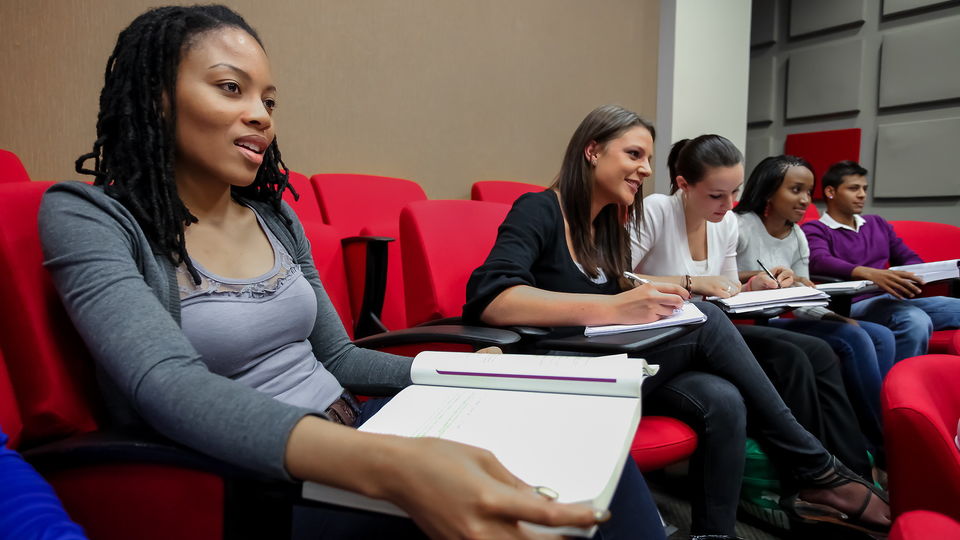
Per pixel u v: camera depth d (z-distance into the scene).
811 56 3.82
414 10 2.24
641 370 0.53
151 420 0.47
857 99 3.63
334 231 1.25
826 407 1.35
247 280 0.67
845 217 2.38
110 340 0.49
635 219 1.33
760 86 4.11
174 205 0.62
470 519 0.35
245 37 0.66
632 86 3.09
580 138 1.22
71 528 0.37
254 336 0.65
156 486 0.47
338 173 2.06
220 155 0.64
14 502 0.37
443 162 2.39
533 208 1.17
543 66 2.70
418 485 0.38
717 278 1.38
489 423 0.48
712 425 0.98
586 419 0.48
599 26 2.90
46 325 0.56
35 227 0.59
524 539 0.35
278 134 1.93
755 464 1.19
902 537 0.58
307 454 0.42
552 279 1.17
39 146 1.51
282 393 0.67
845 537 1.10
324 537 0.58
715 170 1.46
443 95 2.36
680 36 3.12
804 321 1.64
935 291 2.17
